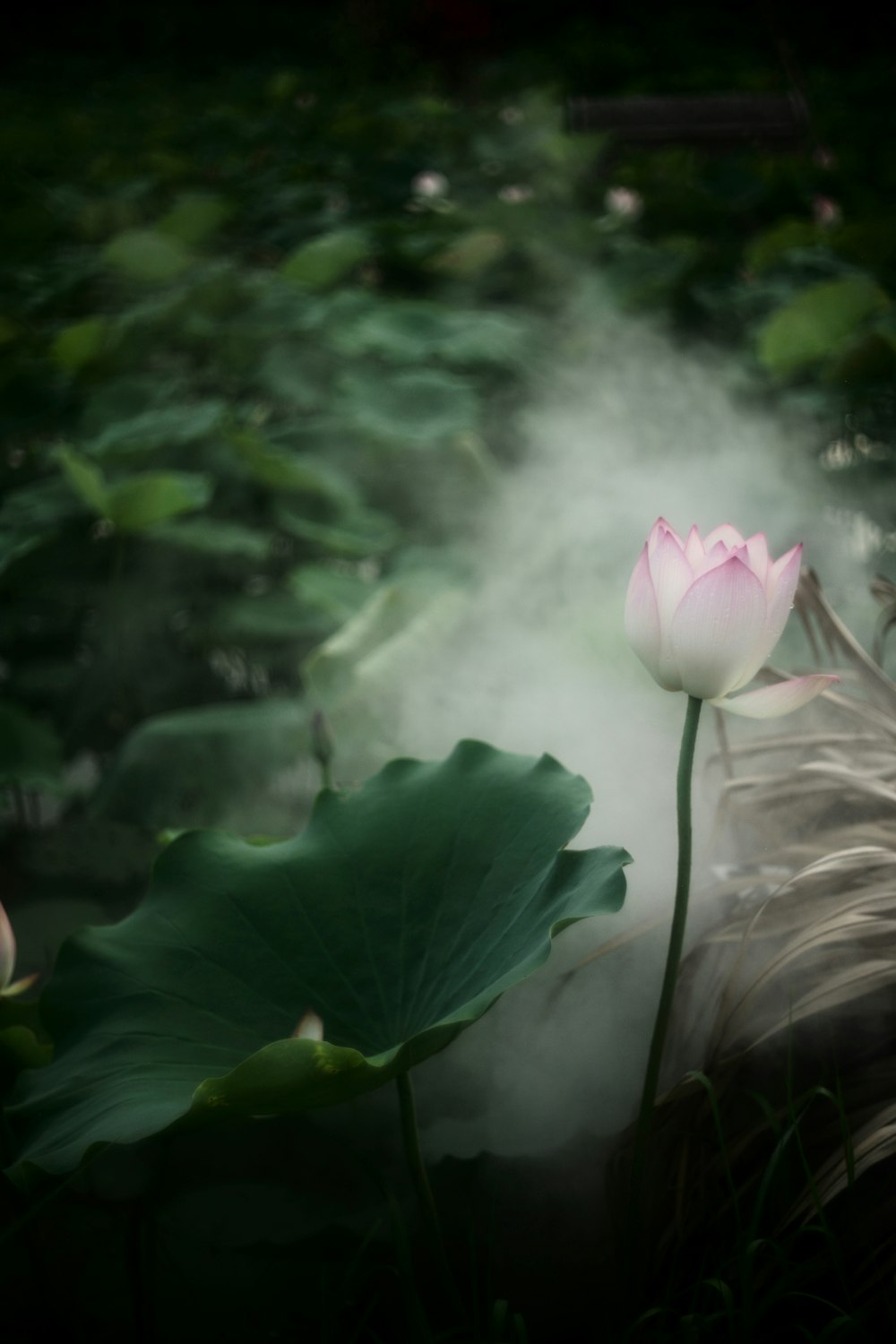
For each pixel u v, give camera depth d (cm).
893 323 358
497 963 158
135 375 446
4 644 337
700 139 808
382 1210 176
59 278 562
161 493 272
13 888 239
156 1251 173
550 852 166
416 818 174
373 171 776
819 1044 173
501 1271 171
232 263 575
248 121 1056
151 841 249
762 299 479
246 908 170
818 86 1047
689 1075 166
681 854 155
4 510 337
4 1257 175
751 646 148
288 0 2397
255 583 358
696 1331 158
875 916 170
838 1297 164
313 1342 167
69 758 312
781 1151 161
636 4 1939
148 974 166
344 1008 162
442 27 1516
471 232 604
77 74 1902
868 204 618
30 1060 172
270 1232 174
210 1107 149
